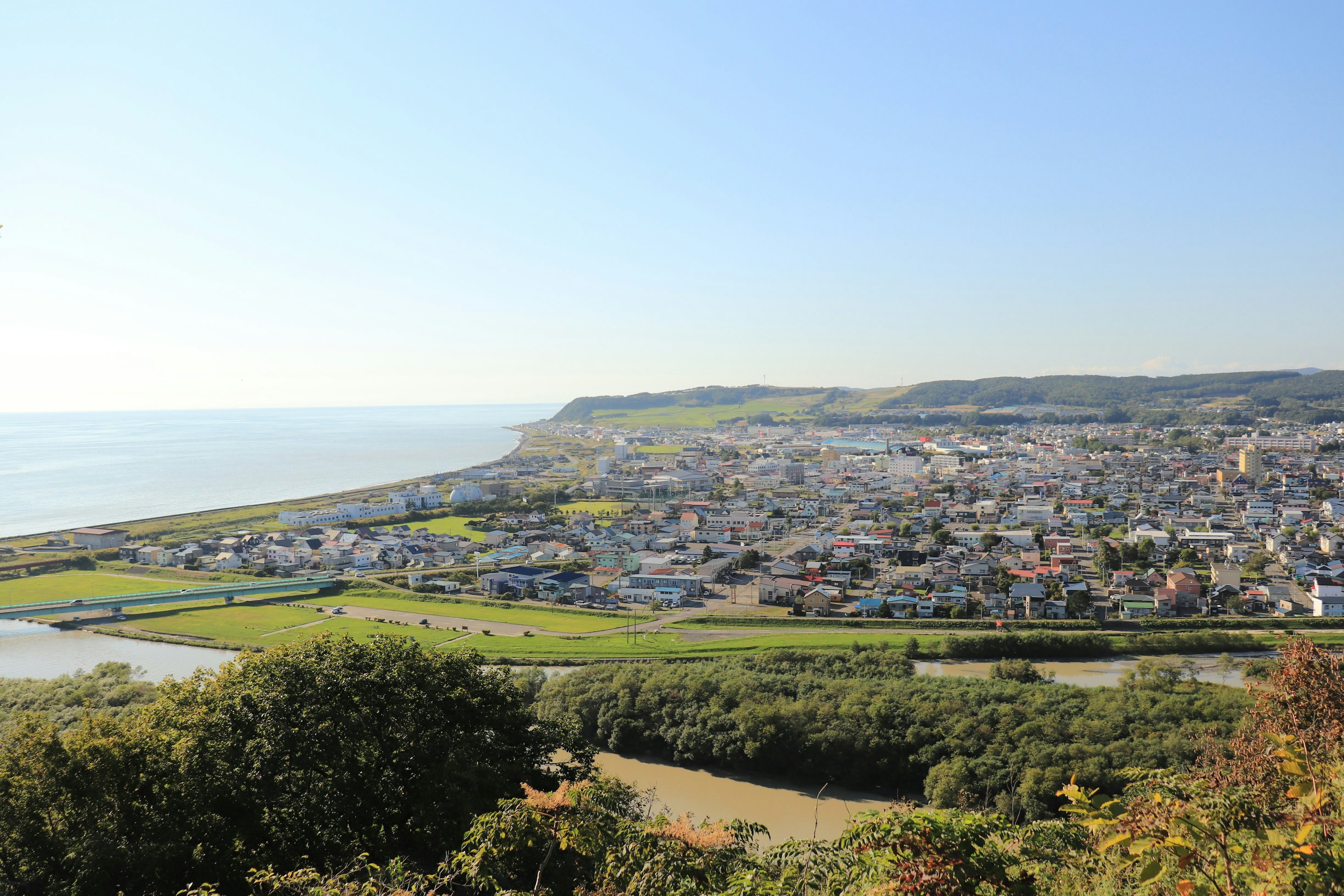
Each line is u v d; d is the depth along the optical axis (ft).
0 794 63.57
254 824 68.54
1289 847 23.27
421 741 74.84
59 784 64.85
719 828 59.06
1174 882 25.85
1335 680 48.19
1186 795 28.32
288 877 42.88
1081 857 31.09
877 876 28.96
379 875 44.88
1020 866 29.68
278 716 70.64
